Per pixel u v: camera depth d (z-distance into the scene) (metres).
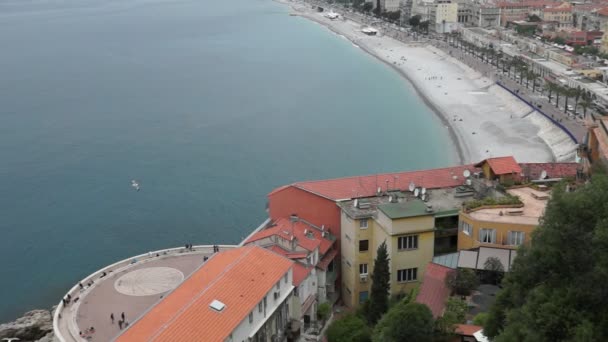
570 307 50.25
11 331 116.31
